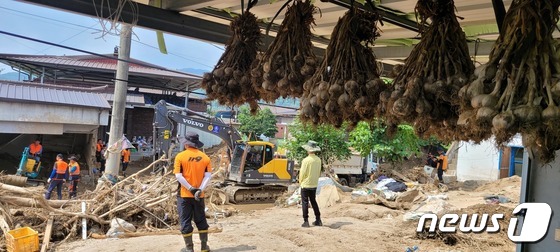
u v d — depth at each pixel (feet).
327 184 43.52
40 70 67.92
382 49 15.96
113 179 34.40
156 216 28.76
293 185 46.21
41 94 44.70
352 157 60.08
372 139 48.01
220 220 32.71
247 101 8.70
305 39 7.80
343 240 24.75
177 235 26.22
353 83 6.58
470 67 6.15
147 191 29.86
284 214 34.94
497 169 59.41
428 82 6.00
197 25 10.80
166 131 47.29
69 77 74.38
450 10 6.29
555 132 4.65
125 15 9.54
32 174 44.60
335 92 6.72
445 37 6.17
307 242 24.12
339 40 7.02
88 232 26.18
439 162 54.49
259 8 11.24
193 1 9.74
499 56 5.10
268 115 81.15
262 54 8.19
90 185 47.93
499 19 6.10
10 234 21.90
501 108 4.83
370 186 48.08
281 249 22.81
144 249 22.41
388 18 11.45
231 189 43.80
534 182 11.70
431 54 6.18
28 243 21.98
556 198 11.33
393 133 6.87
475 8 10.69
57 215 26.22
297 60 7.54
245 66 8.49
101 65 69.26
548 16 4.95
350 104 6.68
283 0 10.48
